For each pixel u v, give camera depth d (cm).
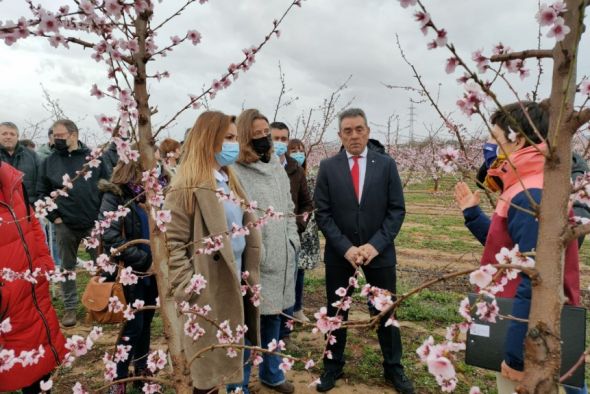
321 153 1748
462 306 115
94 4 115
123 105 124
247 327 238
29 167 474
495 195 105
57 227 442
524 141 178
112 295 272
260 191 293
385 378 331
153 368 163
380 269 301
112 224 279
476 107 100
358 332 426
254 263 260
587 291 552
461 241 886
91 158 170
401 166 1873
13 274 196
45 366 235
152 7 121
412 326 439
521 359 159
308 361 162
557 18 84
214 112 234
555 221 90
